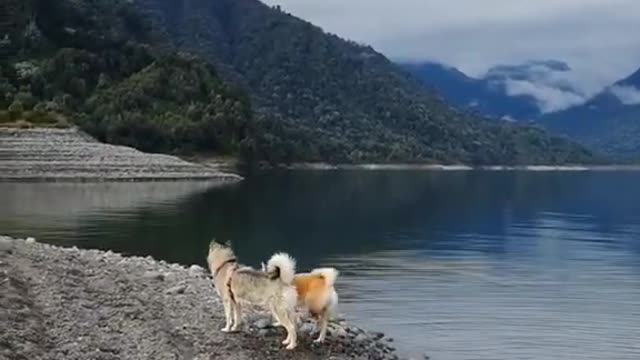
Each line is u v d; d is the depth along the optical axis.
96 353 12.21
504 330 18.23
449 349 16.36
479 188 92.12
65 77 121.88
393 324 18.55
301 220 45.88
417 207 59.06
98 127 108.62
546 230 43.59
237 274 13.95
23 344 11.88
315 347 14.03
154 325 13.81
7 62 124.25
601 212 57.88
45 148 84.62
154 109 121.38
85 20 147.00
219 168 112.88
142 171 85.31
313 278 14.17
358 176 117.25
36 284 14.66
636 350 16.61
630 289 24.16
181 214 46.06
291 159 143.12
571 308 21.03
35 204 50.28
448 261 30.22
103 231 35.94
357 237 38.06
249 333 14.09
